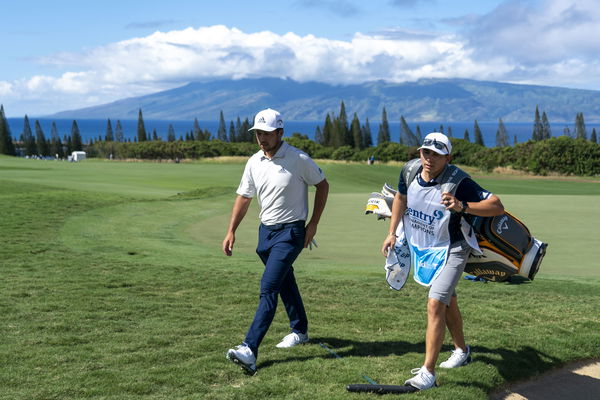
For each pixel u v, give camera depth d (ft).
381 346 15.69
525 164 172.65
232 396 11.94
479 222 13.04
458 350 14.23
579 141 169.07
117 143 276.41
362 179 123.54
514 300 22.03
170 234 42.60
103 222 46.01
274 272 14.32
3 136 435.12
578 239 39.58
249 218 52.21
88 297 20.98
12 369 13.28
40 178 102.32
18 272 25.84
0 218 44.27
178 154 253.03
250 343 13.53
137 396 11.86
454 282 12.84
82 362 13.85
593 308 20.75
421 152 12.77
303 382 12.82
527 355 15.14
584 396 13.42
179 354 14.49
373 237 41.24
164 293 22.17
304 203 14.83
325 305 20.81
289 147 14.58
